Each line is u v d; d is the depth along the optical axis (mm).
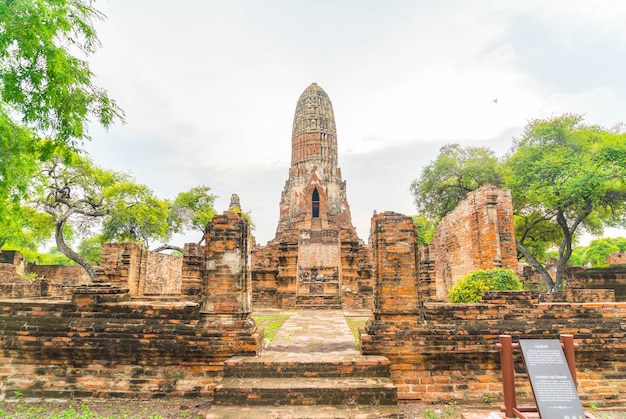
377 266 8195
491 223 19047
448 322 7949
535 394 5031
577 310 8055
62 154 9562
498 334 7766
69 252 24859
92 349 7742
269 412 6344
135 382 7660
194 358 7773
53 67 7453
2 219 8922
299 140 59344
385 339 7770
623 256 34656
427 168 32844
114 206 27859
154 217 31469
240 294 8133
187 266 16391
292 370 7211
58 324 7930
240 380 7000
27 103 8047
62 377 7754
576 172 21484
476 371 7676
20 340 7852
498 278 11555
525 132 26953
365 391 6637
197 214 44312
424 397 7445
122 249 17016
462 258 23000
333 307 21562
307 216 51781
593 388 7602
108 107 8992
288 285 23750
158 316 8062
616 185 20688
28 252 38125
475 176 30594
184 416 6805
